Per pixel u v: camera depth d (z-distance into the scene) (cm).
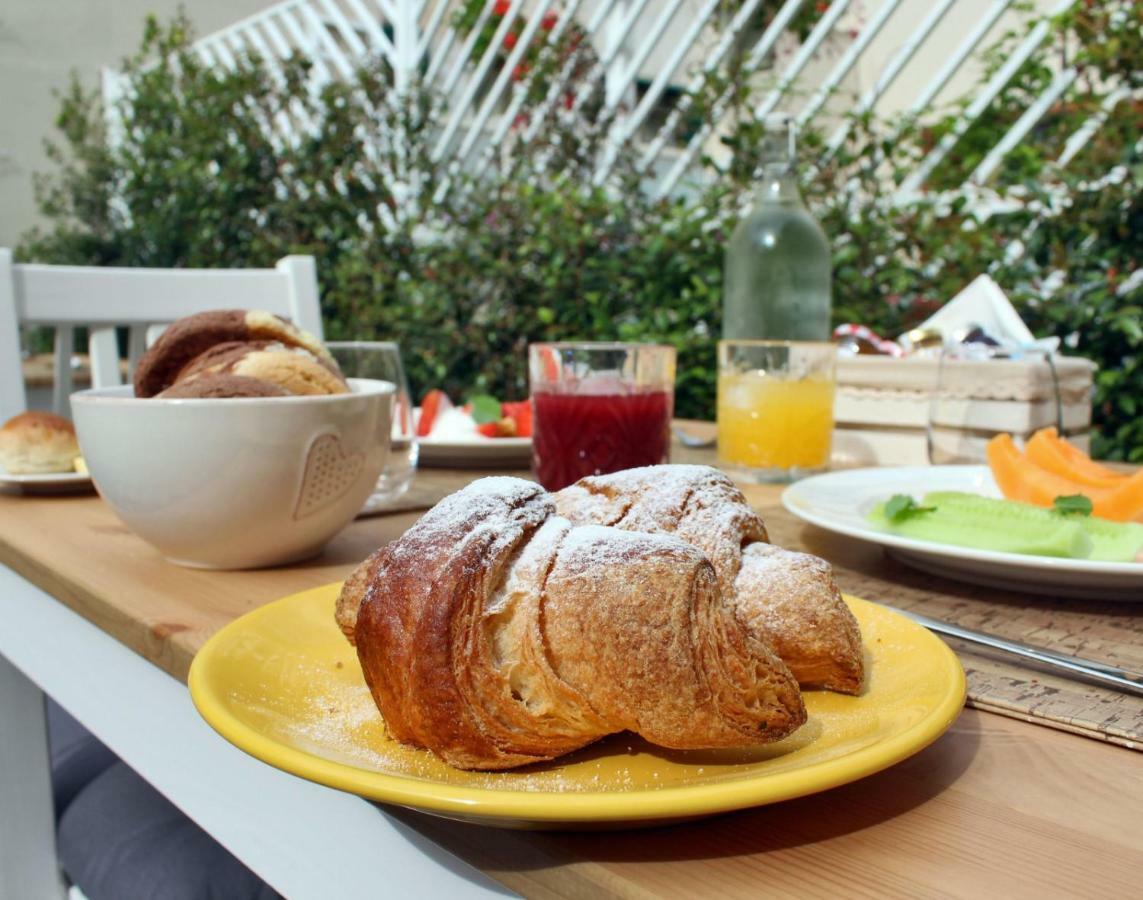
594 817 21
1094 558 43
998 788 25
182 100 267
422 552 26
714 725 24
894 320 141
